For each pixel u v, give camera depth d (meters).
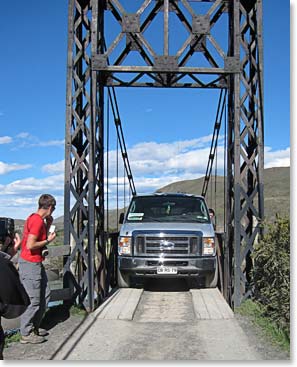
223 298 8.62
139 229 9.52
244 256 7.90
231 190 8.40
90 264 7.78
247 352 5.66
